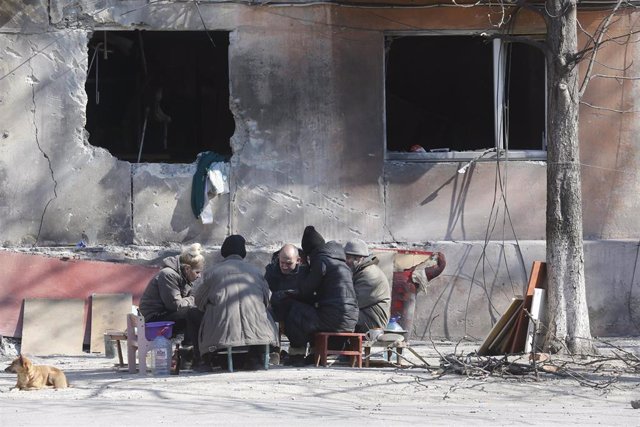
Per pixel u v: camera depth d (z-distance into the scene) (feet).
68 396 98.89
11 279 144.87
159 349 113.60
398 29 149.69
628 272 150.51
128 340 116.88
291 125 149.28
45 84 147.74
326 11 148.87
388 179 150.41
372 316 124.88
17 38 147.33
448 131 187.01
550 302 124.98
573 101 126.31
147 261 147.74
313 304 119.65
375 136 150.10
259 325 112.57
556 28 126.11
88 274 146.20
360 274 125.49
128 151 186.70
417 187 150.61
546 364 113.70
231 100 148.87
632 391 104.37
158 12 147.95
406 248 149.69
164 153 187.83
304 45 148.87
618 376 110.83
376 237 150.10
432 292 149.69
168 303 117.91
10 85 147.23
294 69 149.07
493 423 86.12
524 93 167.53
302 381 106.32
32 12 147.33
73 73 148.05
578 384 107.24
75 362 132.57
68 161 147.95
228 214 149.28
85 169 148.25
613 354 130.21
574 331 124.36
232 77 148.87
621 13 150.30
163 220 148.77
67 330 144.15
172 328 118.11
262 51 148.87
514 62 167.12
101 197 148.46
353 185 149.89
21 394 100.22
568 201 125.49
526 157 151.74
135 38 182.50
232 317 111.65
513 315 124.47
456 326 149.69
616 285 150.30
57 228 147.95
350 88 149.69
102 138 186.09
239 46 148.66
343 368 116.47
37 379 103.04
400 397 100.22
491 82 182.50
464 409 94.32
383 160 150.10
